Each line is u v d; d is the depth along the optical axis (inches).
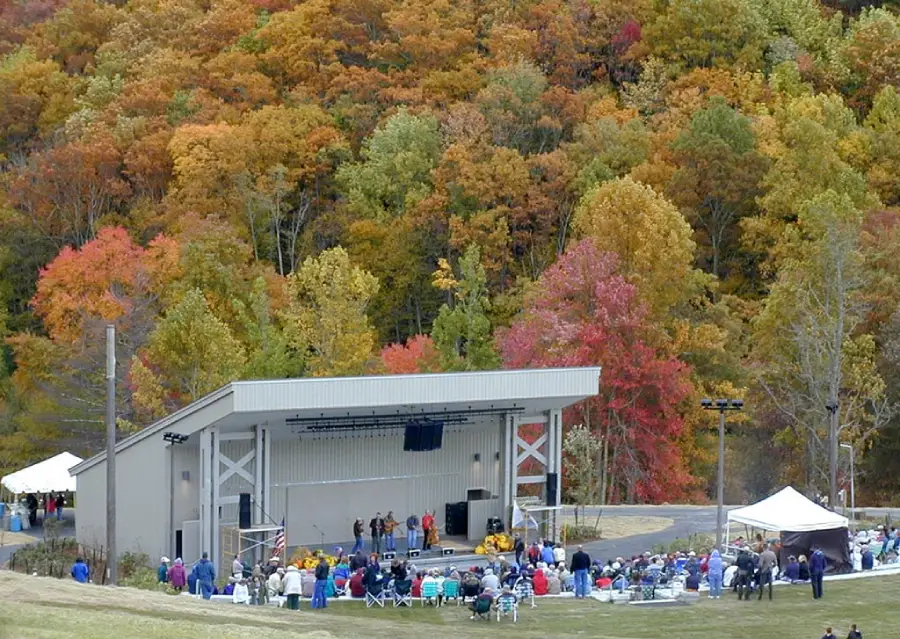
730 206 4815.5
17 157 5753.0
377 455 2559.1
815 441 3622.0
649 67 5703.7
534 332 3784.5
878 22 5871.1
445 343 3887.8
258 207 5027.1
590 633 1836.9
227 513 2427.4
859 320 3732.8
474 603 1924.2
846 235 3863.2
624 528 2829.7
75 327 4146.2
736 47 5890.8
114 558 2090.3
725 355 3929.6
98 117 5556.1
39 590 1685.5
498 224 4877.0
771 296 3917.3
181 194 5024.6
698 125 4904.0
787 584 2185.0
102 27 6545.3
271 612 1759.4
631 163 5044.3
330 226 5152.6
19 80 5954.7
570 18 5989.2
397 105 5698.8
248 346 4151.1
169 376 3671.3
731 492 3823.8
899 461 3850.9
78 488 2578.7
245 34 6210.6
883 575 2241.6
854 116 5408.5
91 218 5044.3
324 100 5767.7
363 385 2389.3
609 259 3814.0
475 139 5201.8
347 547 2517.2
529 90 5472.4
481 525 2605.8
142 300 4163.4
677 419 3705.7
